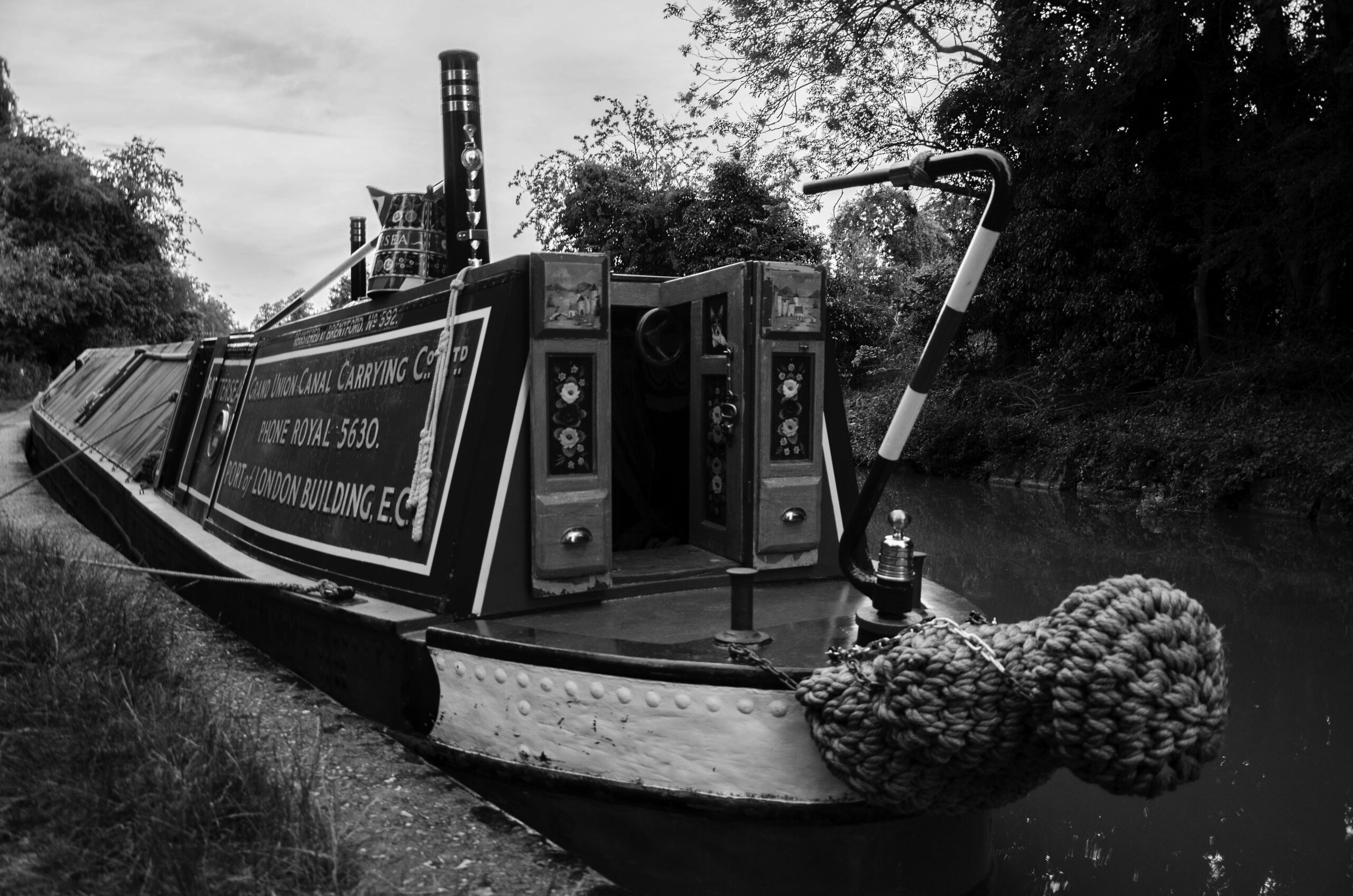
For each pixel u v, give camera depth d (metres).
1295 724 5.11
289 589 3.95
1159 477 14.59
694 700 2.88
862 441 21.33
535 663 3.10
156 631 4.12
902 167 2.80
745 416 4.02
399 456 4.00
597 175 20.11
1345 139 14.31
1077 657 2.19
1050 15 17.30
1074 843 3.90
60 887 2.36
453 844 2.83
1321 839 3.91
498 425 3.53
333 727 3.62
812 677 2.67
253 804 2.69
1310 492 12.58
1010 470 17.78
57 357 30.80
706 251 18.81
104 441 9.08
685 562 4.14
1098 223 18.50
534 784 3.13
